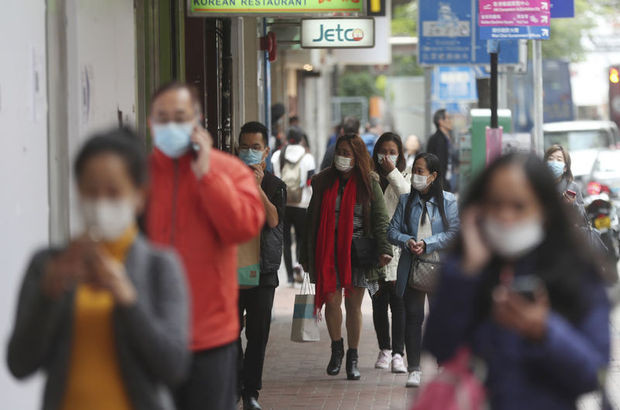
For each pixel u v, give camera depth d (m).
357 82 158.50
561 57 133.12
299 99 96.50
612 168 58.41
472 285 9.84
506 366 9.68
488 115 40.94
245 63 40.28
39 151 16.92
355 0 26.44
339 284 24.33
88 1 19.14
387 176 26.17
